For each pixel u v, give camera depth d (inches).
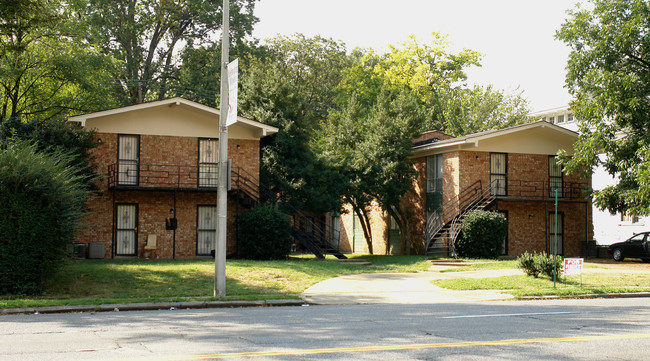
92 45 1443.2
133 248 1067.3
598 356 313.0
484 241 1133.7
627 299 661.3
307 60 2245.3
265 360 292.5
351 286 722.8
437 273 878.4
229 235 1112.2
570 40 1118.4
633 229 1417.3
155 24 1859.0
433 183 1344.7
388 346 333.7
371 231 1637.6
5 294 593.6
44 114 1371.8
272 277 746.8
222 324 425.1
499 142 1277.1
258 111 1218.6
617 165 1089.4
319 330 394.6
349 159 1316.4
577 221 1334.9
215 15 1863.9
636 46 1061.8
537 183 1298.0
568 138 1318.9
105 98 1413.6
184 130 1102.4
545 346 339.3
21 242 600.1
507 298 646.5
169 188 1034.1
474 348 330.6
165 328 402.6
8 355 302.2
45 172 618.5
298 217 1221.1
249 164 1133.1
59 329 397.4
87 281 670.5
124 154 1069.1
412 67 2373.3
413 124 1355.8
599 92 1056.2
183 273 742.5
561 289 702.5
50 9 1146.0
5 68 1170.0
